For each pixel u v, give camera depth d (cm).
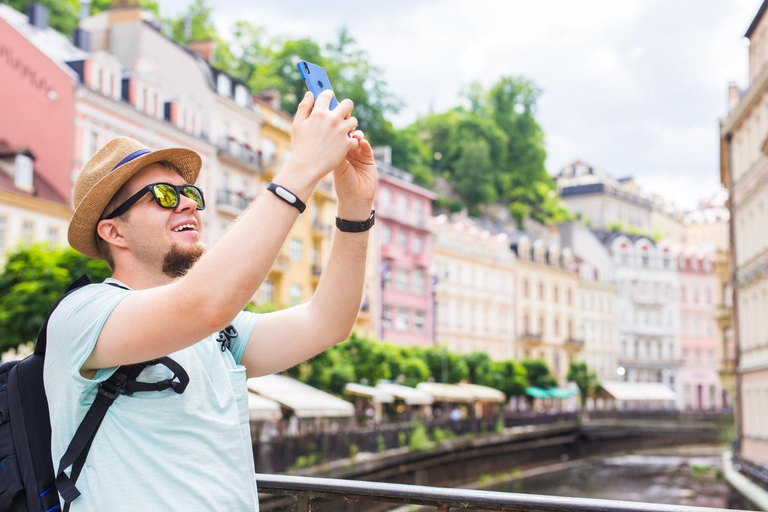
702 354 9300
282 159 4534
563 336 7825
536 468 4697
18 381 158
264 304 3206
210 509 148
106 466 147
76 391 148
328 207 4859
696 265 9394
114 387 149
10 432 154
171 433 150
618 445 5947
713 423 6525
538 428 4775
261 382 2359
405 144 7800
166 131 3603
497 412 5388
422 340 5834
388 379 4053
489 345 6769
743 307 3222
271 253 139
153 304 138
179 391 151
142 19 3919
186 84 3994
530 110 9788
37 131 3009
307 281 4644
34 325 1922
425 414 4884
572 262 8175
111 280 161
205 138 3859
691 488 3644
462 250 6488
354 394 3500
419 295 5862
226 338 178
